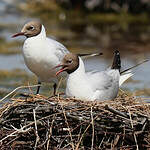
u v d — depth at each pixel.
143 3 32.66
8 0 34.16
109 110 11.23
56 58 14.37
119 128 11.27
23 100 11.98
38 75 14.88
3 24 29.94
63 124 11.34
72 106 11.51
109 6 32.94
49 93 16.56
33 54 14.23
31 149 11.41
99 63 21.77
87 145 11.40
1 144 11.38
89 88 12.42
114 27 30.31
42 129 11.44
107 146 11.28
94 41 26.58
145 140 11.31
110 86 12.95
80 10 33.41
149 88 18.34
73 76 12.46
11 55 23.27
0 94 16.89
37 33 14.32
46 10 33.50
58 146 11.23
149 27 30.53
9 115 11.74
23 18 31.81
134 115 11.40
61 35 27.70
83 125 11.26
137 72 20.83
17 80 19.03
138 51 24.52
